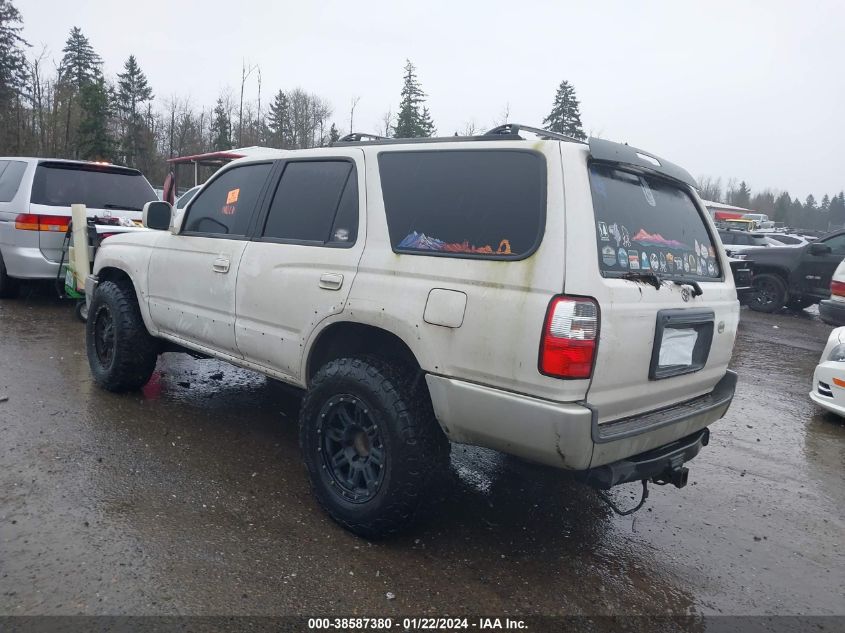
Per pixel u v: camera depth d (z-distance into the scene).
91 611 2.44
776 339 9.91
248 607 2.56
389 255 3.10
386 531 3.06
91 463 3.71
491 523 3.48
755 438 5.26
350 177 3.45
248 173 4.12
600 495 3.29
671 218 3.40
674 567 3.20
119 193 8.34
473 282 2.77
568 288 2.55
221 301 3.97
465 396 2.75
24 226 7.64
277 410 4.95
